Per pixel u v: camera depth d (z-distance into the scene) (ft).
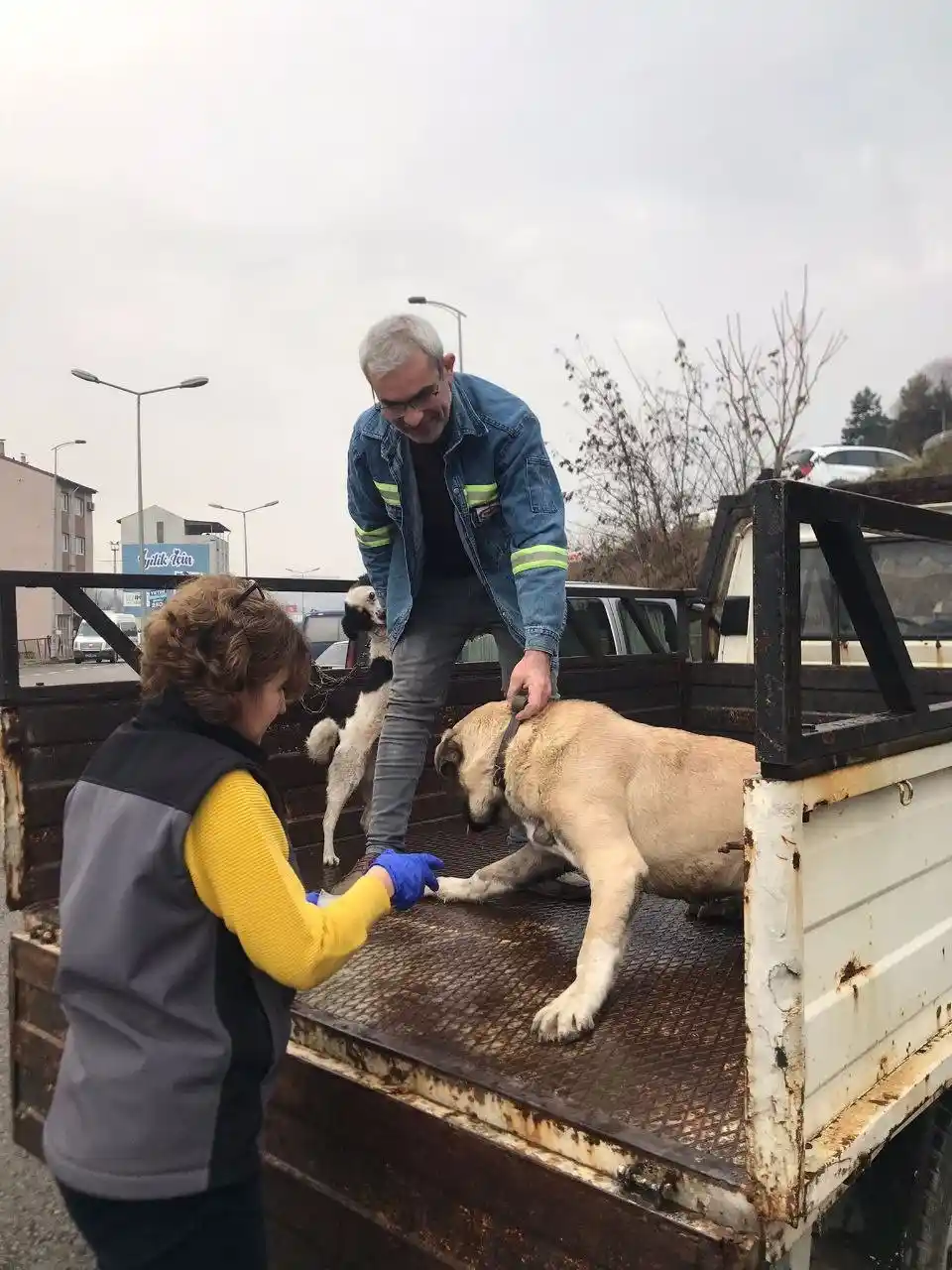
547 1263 5.41
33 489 223.92
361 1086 6.45
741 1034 6.89
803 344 43.91
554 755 8.95
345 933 5.44
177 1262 5.00
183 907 5.06
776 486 4.68
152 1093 4.90
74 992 5.20
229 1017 5.09
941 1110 6.41
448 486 10.04
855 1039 5.45
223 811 5.07
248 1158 5.14
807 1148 4.91
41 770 9.52
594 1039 6.80
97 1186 4.87
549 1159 5.48
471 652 20.42
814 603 16.31
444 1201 5.96
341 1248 6.47
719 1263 4.72
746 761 8.68
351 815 13.47
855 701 13.85
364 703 12.90
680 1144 5.20
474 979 8.01
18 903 9.28
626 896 7.97
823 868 5.13
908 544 15.65
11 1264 9.07
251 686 5.57
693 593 17.89
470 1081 6.00
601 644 22.44
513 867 10.33
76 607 10.37
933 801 6.53
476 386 10.15
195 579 5.90
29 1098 8.98
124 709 10.24
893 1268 6.00
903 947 6.11
